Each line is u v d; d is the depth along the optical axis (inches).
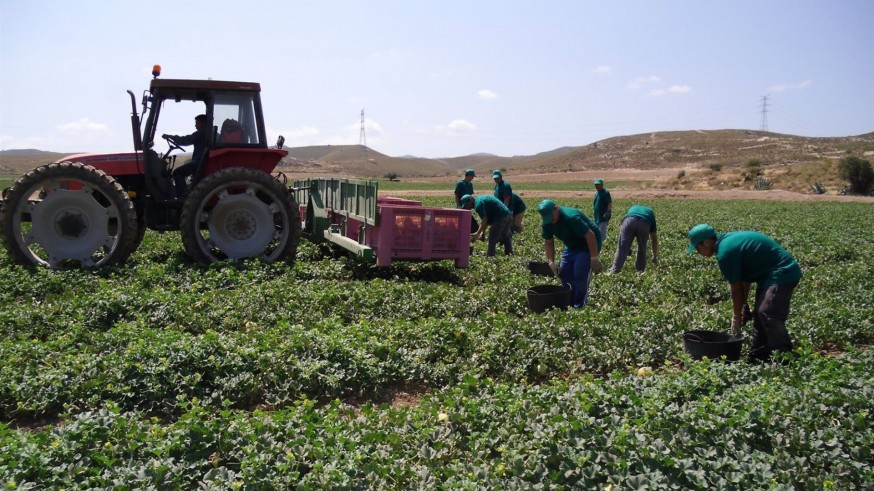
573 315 368.5
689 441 205.8
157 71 508.1
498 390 257.3
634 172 5477.4
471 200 573.9
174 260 505.0
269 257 526.6
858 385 245.6
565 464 194.4
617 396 242.5
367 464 195.3
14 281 429.1
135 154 510.3
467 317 405.4
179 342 287.4
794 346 345.4
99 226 485.4
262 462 193.9
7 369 266.5
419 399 284.0
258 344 300.7
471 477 189.8
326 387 280.1
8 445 196.2
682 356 297.7
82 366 270.7
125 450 203.0
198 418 221.3
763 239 309.7
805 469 197.2
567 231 406.9
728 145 7160.4
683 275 532.7
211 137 511.5
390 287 442.6
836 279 530.9
